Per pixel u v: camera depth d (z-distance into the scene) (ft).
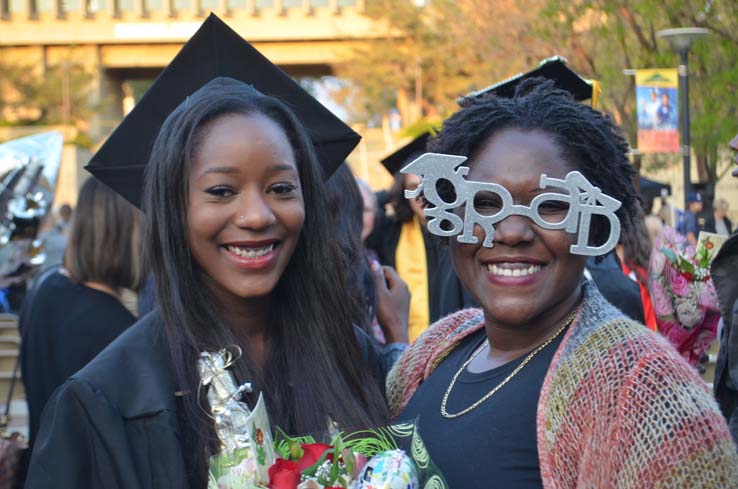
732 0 35.19
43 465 6.42
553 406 6.11
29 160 16.51
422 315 15.65
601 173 6.64
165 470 6.41
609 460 5.74
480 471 6.42
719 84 37.01
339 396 7.25
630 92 47.67
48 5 162.20
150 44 165.48
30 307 11.94
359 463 6.36
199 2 165.07
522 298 6.53
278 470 6.11
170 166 6.88
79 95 128.67
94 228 11.50
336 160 8.57
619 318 6.25
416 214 15.87
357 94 131.95
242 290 6.91
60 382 11.33
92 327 11.38
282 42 167.12
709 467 5.56
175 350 6.78
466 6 64.85
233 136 6.79
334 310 7.54
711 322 10.67
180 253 6.98
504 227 6.46
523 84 7.14
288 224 6.98
